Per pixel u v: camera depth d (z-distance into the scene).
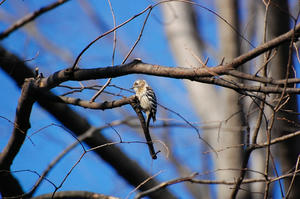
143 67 7.60
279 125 11.79
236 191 8.60
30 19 8.25
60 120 11.05
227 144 13.83
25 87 8.33
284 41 6.78
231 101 13.84
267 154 8.07
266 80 6.95
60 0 8.16
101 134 11.82
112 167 12.19
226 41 15.15
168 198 12.48
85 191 9.07
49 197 8.95
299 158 8.09
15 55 10.05
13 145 8.88
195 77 7.30
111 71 7.81
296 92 7.00
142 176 12.35
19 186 9.46
